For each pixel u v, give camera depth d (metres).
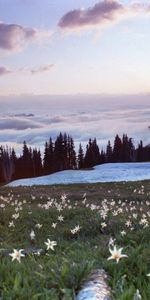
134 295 5.39
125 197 35.38
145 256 8.20
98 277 6.62
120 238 13.02
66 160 160.88
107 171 80.88
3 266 7.50
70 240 15.28
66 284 6.38
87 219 18.39
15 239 15.71
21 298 5.67
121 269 7.28
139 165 90.19
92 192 41.16
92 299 5.68
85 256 8.58
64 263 7.21
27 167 156.50
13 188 46.94
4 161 153.00
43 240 15.16
